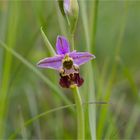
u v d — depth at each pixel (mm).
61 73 304
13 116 423
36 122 399
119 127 393
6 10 411
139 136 418
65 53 306
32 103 413
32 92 420
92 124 322
